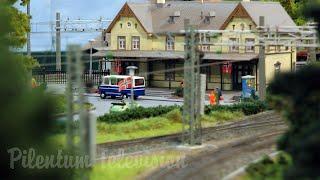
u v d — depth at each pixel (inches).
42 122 912.3
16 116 880.9
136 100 2797.7
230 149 1488.7
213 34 1780.3
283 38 1760.6
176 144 1578.5
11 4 2004.2
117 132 1777.8
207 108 2033.7
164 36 3213.6
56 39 3029.0
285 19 3144.7
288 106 1069.1
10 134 879.7
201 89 1594.5
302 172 877.8
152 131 1807.3
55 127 960.3
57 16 3154.5
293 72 1015.0
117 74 3270.2
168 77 3243.1
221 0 3558.1
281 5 3319.4
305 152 880.9
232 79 3063.5
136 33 3277.6
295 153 927.0
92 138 1051.9
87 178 1092.5
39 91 925.2
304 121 1010.1
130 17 3287.4
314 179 866.8
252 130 1784.0
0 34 947.3
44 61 3139.8
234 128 1819.6
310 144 874.8
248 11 2989.7
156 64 3267.7
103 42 3405.5
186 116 1734.7
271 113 2094.0
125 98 2847.0
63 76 2960.1
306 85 992.2
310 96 995.9
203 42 1619.1
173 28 3203.7
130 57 3245.6
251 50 3004.4
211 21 3142.2
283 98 1059.3
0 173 906.1
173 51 3166.8
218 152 1454.2
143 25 3250.5
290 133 1049.5
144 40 3260.3
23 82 930.7
